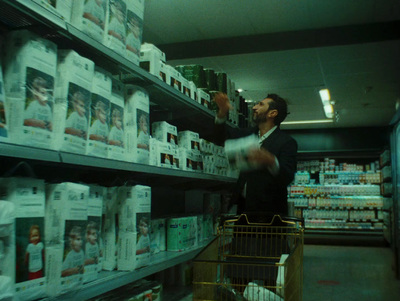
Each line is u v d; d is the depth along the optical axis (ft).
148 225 7.17
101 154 6.01
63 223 5.06
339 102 27.35
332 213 33.78
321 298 14.12
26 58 4.62
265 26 16.70
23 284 4.37
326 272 19.30
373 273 19.03
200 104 10.53
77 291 5.24
